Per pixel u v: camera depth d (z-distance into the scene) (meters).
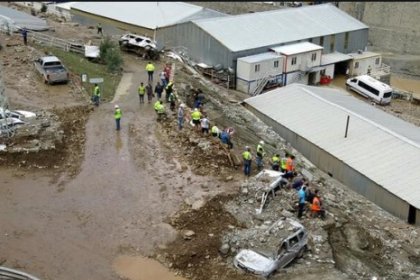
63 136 39.22
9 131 37.66
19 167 35.41
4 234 29.08
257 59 66.88
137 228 30.20
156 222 30.73
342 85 73.75
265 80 67.62
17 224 29.98
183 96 50.94
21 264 26.92
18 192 32.84
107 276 26.53
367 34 81.38
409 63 84.88
